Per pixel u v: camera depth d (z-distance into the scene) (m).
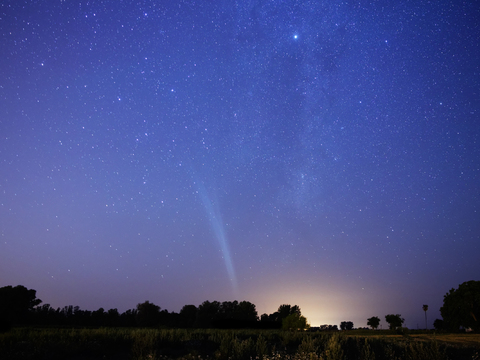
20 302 50.06
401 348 12.95
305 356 10.79
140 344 13.34
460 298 54.88
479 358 12.25
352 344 13.33
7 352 11.73
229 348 12.31
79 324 56.03
